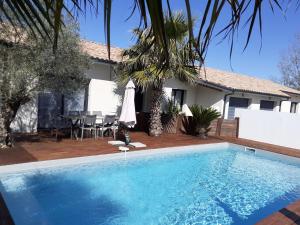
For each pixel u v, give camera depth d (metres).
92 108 12.98
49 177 7.28
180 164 9.88
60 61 7.96
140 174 8.44
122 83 12.66
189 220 5.74
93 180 7.48
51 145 9.55
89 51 12.56
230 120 15.62
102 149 9.57
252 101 19.31
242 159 11.35
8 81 7.44
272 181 8.66
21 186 6.55
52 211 5.56
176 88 16.80
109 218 5.55
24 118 11.35
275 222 4.73
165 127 15.30
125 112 10.95
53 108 12.80
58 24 1.14
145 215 5.82
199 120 14.38
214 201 6.83
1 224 4.12
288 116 13.67
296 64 36.00
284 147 13.45
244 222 5.77
